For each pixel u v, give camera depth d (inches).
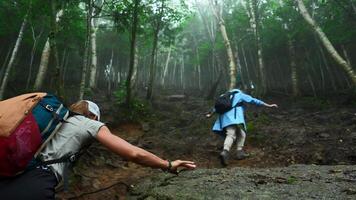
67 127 94.3
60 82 268.5
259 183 183.5
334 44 700.0
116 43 948.6
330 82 805.9
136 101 501.0
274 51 830.5
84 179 218.8
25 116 86.6
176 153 329.7
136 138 382.6
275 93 715.4
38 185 85.1
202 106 599.5
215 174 213.9
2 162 82.3
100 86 966.4
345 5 576.4
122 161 280.1
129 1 419.8
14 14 557.3
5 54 710.5
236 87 313.4
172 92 927.0
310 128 368.5
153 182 210.5
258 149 330.3
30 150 84.7
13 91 600.7
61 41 566.9
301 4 502.6
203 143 358.6
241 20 828.0
